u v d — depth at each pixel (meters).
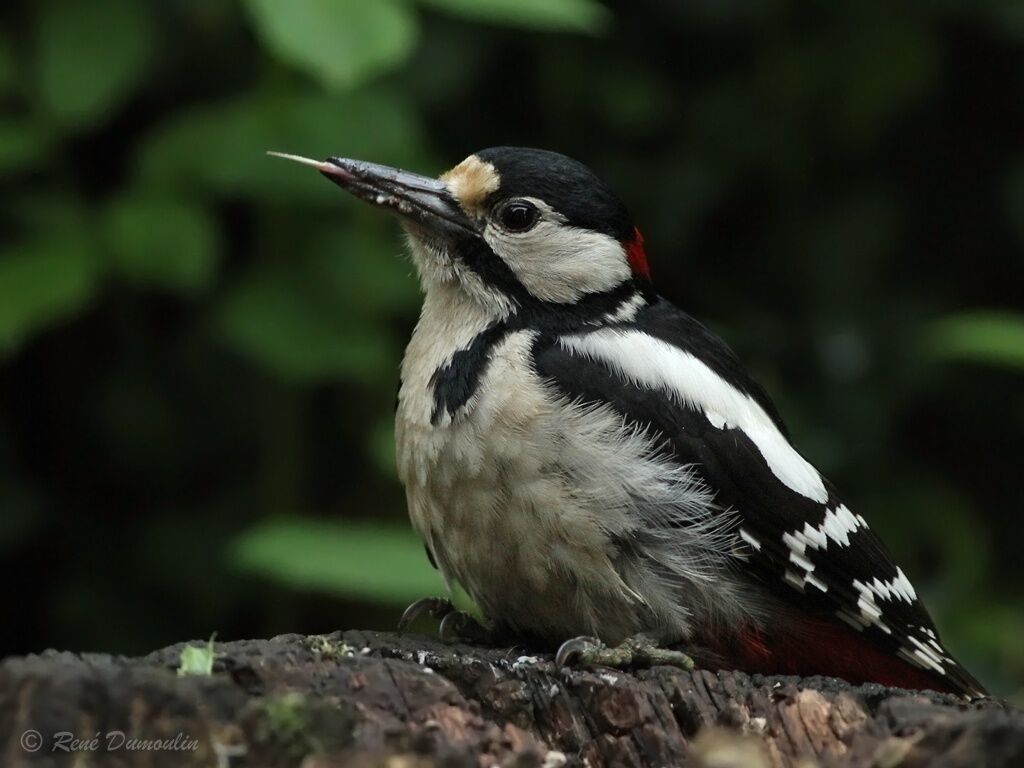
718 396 7.83
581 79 13.37
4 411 13.15
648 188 13.72
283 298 10.68
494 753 5.66
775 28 13.41
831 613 7.94
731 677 6.42
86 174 12.27
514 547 7.48
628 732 6.16
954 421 14.32
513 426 7.41
